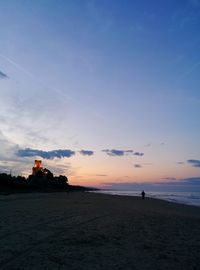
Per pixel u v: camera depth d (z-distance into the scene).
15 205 29.09
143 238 12.77
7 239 11.20
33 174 135.62
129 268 8.41
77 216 19.80
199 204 47.00
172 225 17.56
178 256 9.95
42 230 13.56
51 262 8.53
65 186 141.50
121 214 22.83
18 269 7.76
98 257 9.38
